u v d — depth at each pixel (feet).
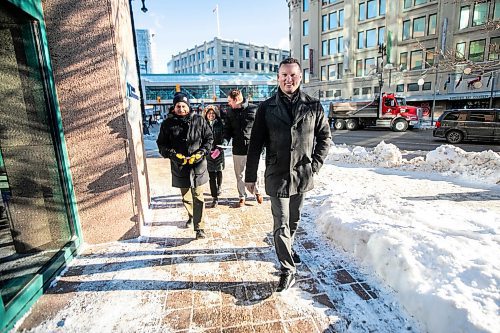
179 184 11.15
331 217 11.44
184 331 6.50
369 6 106.42
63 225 10.01
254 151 8.04
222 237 11.32
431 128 67.05
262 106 7.85
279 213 7.87
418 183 18.99
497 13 80.02
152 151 41.50
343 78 115.96
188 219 12.62
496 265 7.17
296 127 7.58
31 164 9.41
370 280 8.30
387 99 66.64
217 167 14.51
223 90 151.74
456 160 22.25
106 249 10.46
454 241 8.52
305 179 7.91
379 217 11.02
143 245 10.73
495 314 5.78
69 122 10.06
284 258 7.92
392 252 8.25
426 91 94.48
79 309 7.27
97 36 9.80
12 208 9.29
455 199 15.38
